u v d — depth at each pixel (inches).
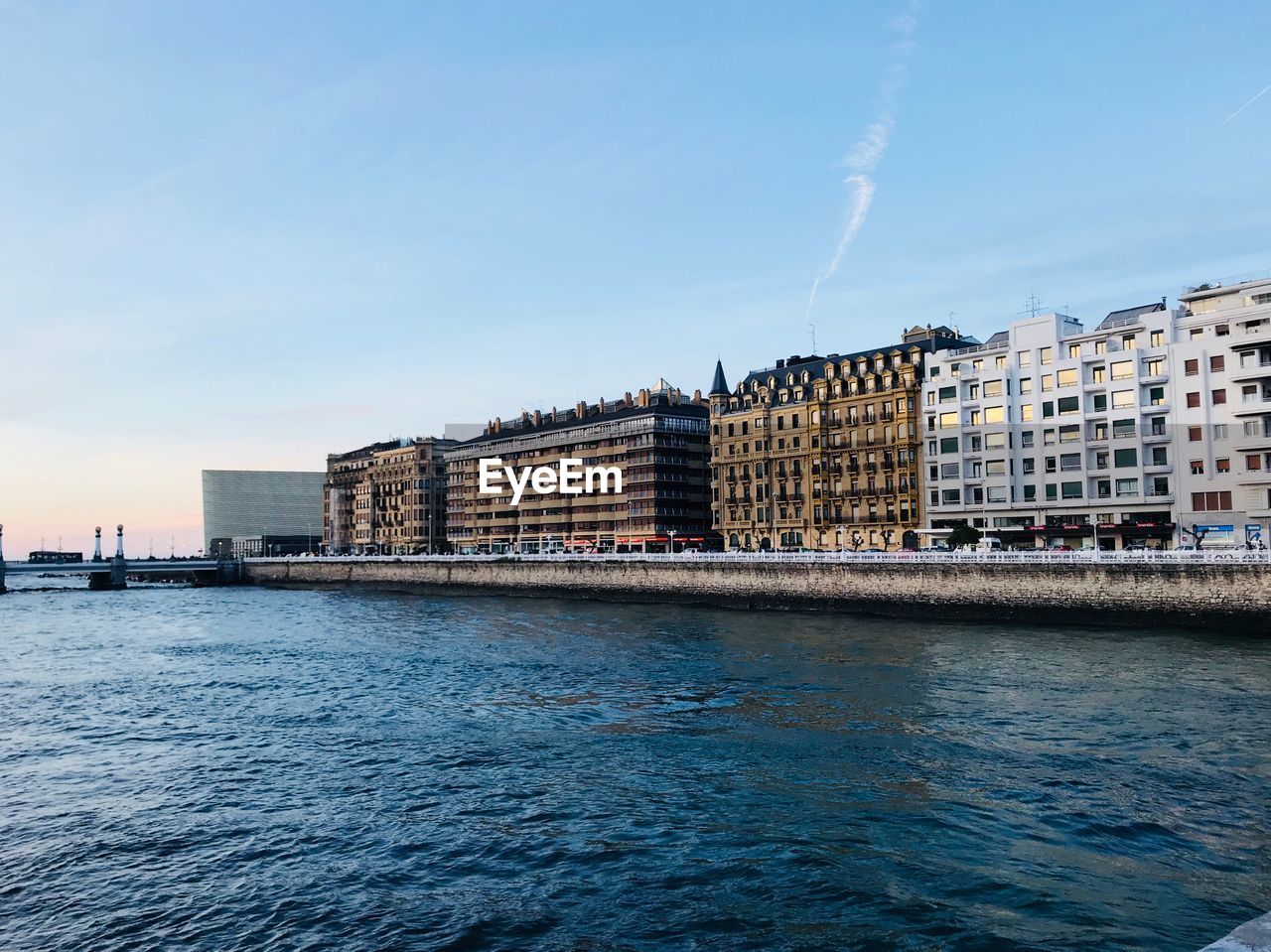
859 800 1125.7
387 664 2432.3
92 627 3887.8
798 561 3838.6
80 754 1466.5
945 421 4534.9
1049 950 748.0
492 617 3927.2
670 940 787.4
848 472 5078.7
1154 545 3809.1
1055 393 4151.1
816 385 5285.4
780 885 887.1
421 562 6338.6
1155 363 3858.3
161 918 850.8
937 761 1282.0
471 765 1337.4
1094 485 4008.4
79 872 964.0
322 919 842.8
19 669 2502.5
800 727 1512.1
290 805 1173.1
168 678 2279.8
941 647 2468.0
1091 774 1202.6
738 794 1163.9
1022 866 916.6
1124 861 922.7
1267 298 3644.2
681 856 967.6
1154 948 746.8
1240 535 3575.3
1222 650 2281.0
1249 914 801.6
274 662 2546.8
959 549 3993.6
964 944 762.2
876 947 764.0
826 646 2554.1
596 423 6747.1
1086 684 1831.9
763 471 5546.3
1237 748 1311.5
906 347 4926.2
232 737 1576.0
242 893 903.7
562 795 1181.1
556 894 884.0
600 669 2218.3
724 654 2429.9
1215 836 980.6
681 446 6417.3
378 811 1139.3
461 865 962.7
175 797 1218.0
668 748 1403.8
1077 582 2984.7
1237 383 3622.0
